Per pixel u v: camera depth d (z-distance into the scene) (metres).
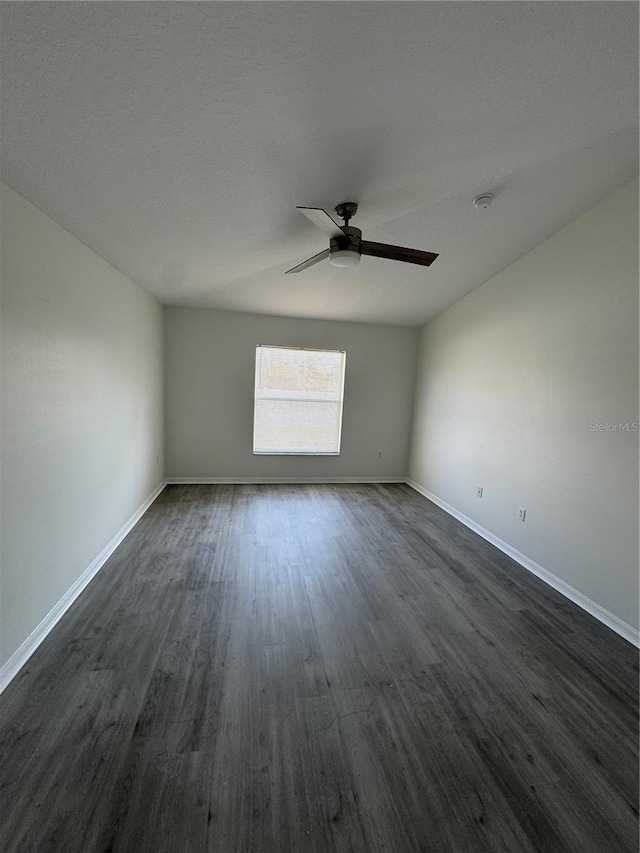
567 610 2.45
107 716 1.54
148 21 1.23
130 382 3.47
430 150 1.95
